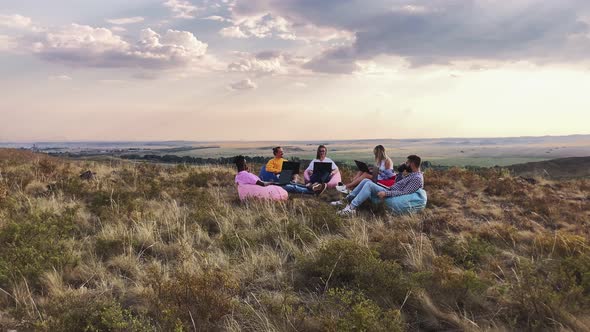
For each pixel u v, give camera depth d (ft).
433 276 15.49
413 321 13.42
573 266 15.39
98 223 23.93
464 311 13.37
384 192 26.30
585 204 28.60
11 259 16.20
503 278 16.43
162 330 12.30
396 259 18.44
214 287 14.39
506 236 21.08
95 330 11.84
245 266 17.48
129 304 14.39
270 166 35.70
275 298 14.48
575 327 12.27
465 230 22.54
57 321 12.23
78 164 47.98
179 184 34.76
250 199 28.37
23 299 13.98
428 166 48.16
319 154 34.76
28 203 26.58
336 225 23.26
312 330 12.51
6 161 45.32
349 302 13.42
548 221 24.80
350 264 16.42
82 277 16.46
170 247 19.84
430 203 29.66
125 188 32.99
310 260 17.37
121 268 17.53
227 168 47.70
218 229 23.49
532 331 12.39
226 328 12.49
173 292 13.60
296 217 25.05
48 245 18.15
